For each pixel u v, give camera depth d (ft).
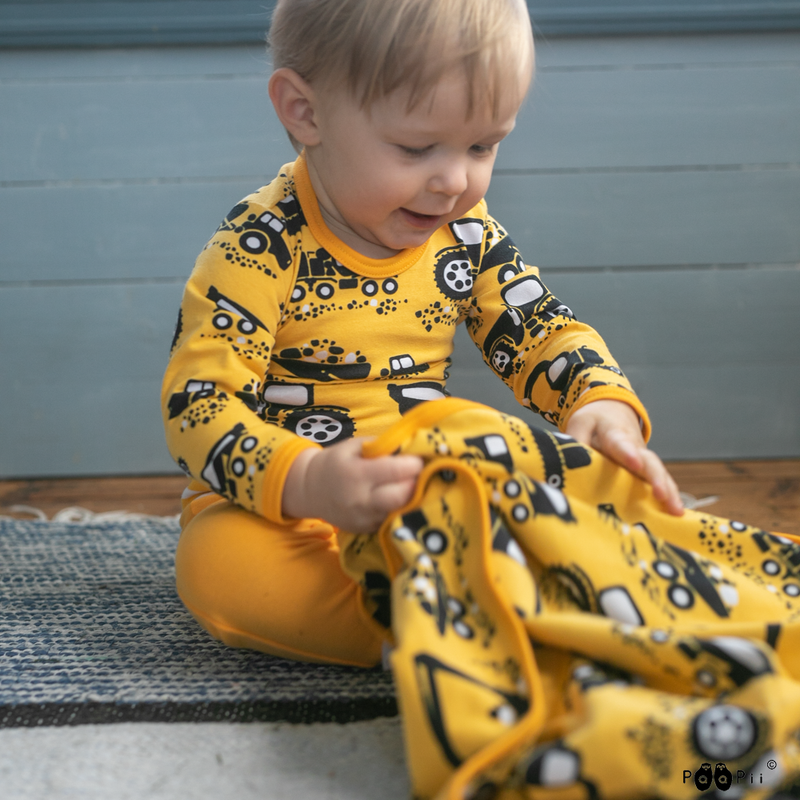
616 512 2.13
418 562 1.80
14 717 2.09
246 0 4.55
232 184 4.70
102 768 1.87
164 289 4.73
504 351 2.92
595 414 2.40
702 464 4.85
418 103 2.23
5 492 4.56
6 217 4.65
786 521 3.80
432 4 2.21
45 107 4.60
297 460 2.16
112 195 4.66
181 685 2.27
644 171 4.73
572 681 1.69
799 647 1.85
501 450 2.04
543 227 4.76
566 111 4.68
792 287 4.82
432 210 2.41
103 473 4.83
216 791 1.78
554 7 4.57
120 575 3.14
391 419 2.73
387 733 2.01
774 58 4.66
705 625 1.90
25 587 3.01
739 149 4.72
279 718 2.09
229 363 2.44
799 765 1.59
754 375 4.87
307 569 2.29
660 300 4.82
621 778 1.49
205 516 2.42
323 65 2.37
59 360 4.75
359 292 2.70
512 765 1.53
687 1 4.55
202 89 4.62
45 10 4.51
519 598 1.79
